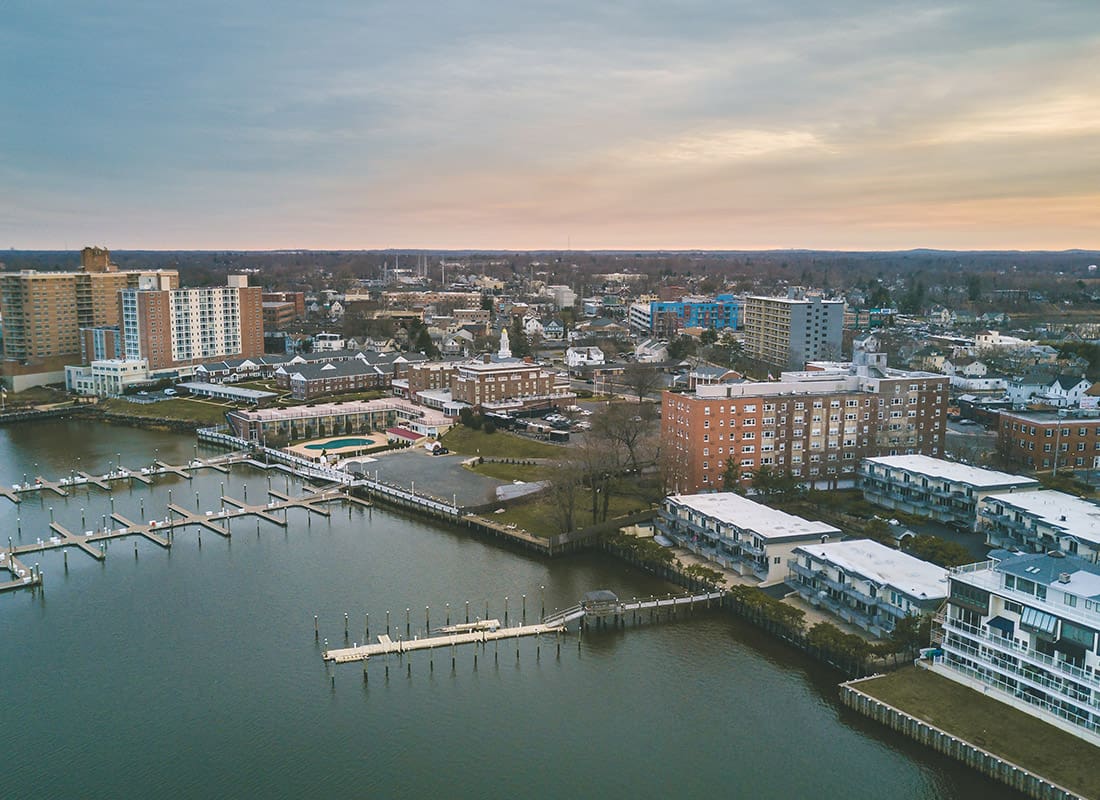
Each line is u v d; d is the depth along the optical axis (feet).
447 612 468.75
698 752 347.15
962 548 474.49
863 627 420.77
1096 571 351.46
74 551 563.48
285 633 445.37
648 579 514.27
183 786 327.67
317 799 320.50
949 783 322.55
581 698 386.52
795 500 603.67
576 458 610.24
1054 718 334.85
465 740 355.77
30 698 385.50
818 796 320.70
